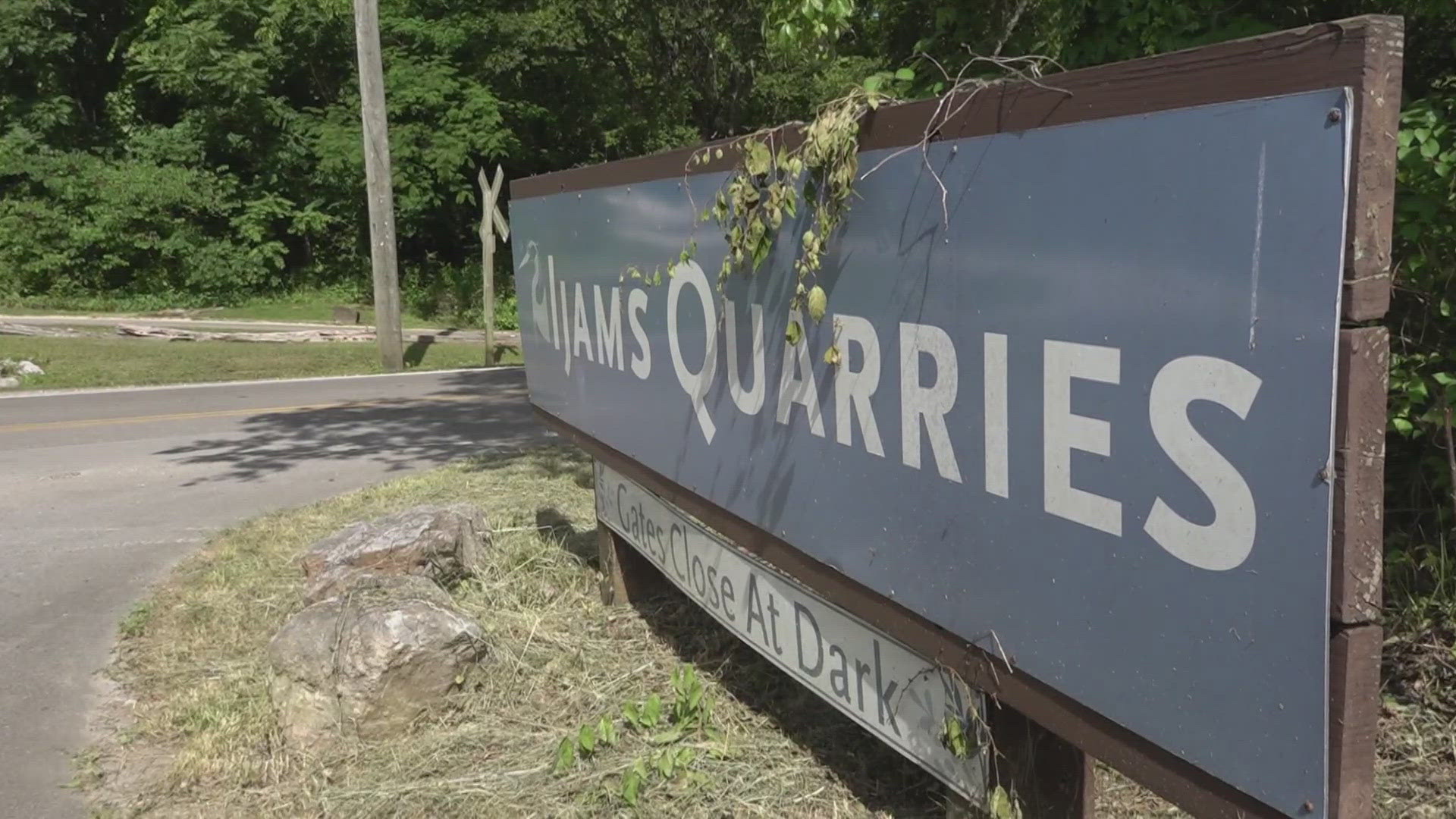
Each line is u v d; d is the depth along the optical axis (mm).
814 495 2682
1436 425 3365
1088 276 1712
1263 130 1410
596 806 3094
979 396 2010
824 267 2502
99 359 15359
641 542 4254
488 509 6410
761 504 2980
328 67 25328
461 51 24219
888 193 2229
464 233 26781
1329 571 1389
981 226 1955
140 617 5008
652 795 3135
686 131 25938
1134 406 1656
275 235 24922
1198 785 1632
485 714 3752
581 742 3387
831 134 2373
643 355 3807
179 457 9125
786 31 5371
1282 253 1401
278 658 3832
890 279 2252
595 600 4770
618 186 3873
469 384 14078
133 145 24422
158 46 23703
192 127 24266
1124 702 1750
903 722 2619
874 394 2363
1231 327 1480
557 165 26734
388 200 15648
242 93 23031
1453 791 2900
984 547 2053
